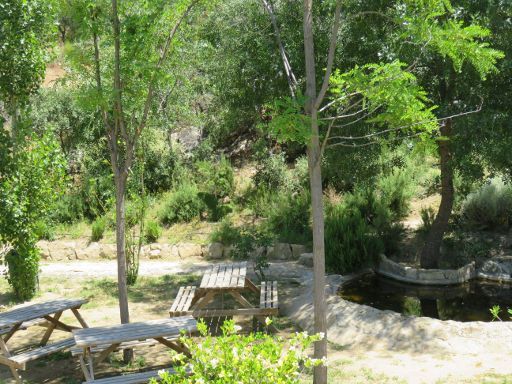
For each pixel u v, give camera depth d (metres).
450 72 10.40
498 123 10.17
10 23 9.95
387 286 12.04
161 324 6.98
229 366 4.11
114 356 8.09
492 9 9.41
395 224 14.34
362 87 5.80
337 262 12.51
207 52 10.34
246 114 12.70
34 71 10.42
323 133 10.69
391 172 15.99
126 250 12.58
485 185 14.26
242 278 9.48
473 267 12.48
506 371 6.96
